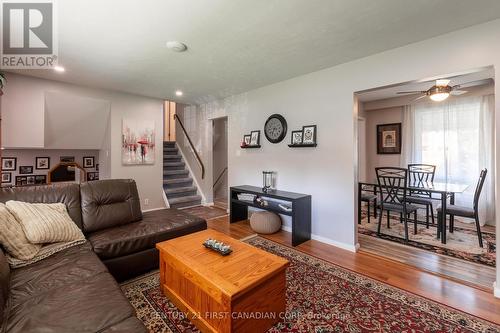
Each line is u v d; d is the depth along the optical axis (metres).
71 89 3.86
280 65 3.08
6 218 1.75
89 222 2.40
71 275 1.51
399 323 1.71
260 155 4.11
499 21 2.03
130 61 2.91
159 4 1.82
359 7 1.88
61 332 1.03
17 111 3.43
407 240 3.26
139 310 1.83
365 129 5.54
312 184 3.39
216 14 1.96
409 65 2.51
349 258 2.76
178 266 1.77
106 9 1.88
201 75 3.44
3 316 1.12
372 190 4.86
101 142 4.66
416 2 1.82
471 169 4.20
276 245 3.15
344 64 3.01
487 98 4.02
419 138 4.81
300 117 3.51
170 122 6.59
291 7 1.87
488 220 4.06
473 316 1.78
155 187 4.90
